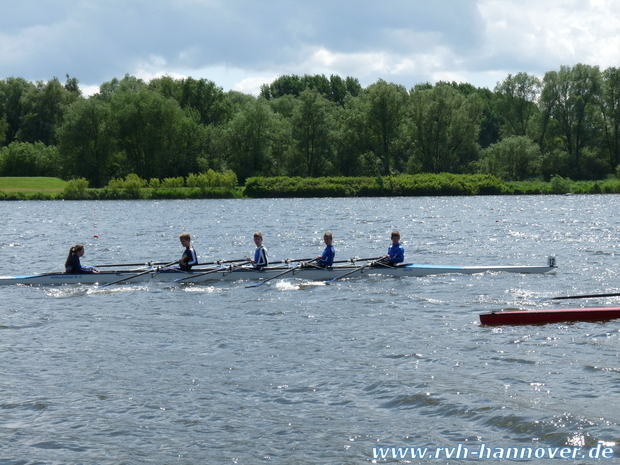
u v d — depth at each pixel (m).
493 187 101.69
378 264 24.41
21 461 9.59
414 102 112.69
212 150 119.19
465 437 10.23
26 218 61.06
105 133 109.12
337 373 13.02
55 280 23.45
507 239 37.97
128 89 114.69
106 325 17.30
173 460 9.60
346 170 117.62
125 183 99.81
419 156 114.88
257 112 115.25
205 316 18.34
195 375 13.03
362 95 117.25
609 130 113.56
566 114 111.56
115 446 10.03
